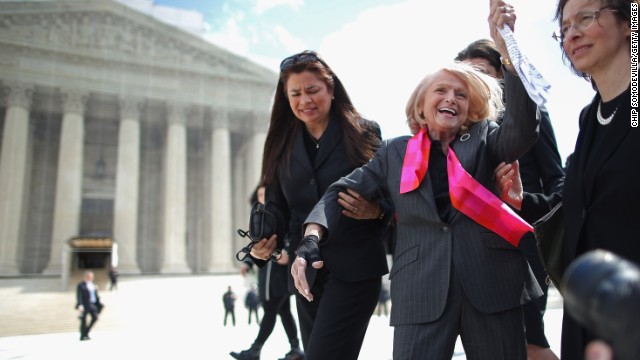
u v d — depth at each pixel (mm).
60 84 39969
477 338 2061
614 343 488
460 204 2129
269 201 3158
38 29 40062
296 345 5621
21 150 38406
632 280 476
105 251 38562
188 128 45062
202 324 22625
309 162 3150
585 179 1900
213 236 41281
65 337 14656
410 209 2260
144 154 44500
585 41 1978
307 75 3076
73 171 39125
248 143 45125
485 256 2105
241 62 44656
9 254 36344
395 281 2271
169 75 42844
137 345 8414
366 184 2508
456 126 2369
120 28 41969
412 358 2051
